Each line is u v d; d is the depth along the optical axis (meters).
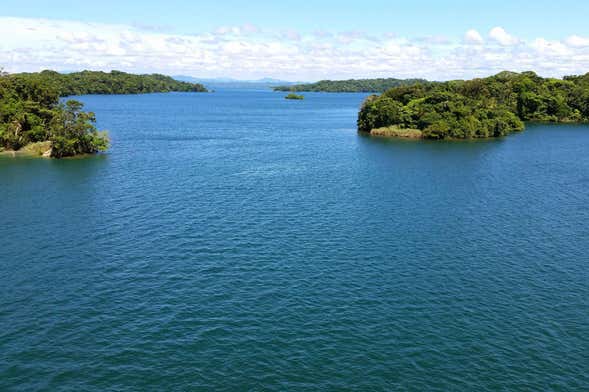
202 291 48.16
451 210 76.94
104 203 78.94
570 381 35.41
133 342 39.59
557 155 135.88
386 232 65.88
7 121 132.38
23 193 85.56
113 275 51.62
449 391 34.22
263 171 107.44
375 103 191.25
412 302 46.53
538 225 69.88
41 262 54.91
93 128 128.12
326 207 77.56
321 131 193.25
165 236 63.22
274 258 56.41
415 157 129.38
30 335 40.53
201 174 103.25
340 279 51.22
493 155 134.62
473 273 53.22
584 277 52.47
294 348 38.91
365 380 35.25
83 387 34.25
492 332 41.56
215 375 35.62
